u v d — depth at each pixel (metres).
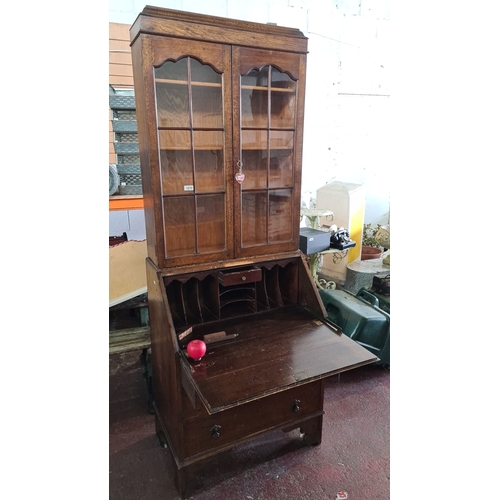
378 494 1.60
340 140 3.51
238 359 1.43
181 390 1.46
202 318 1.70
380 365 2.47
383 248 3.57
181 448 1.51
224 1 2.79
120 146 2.23
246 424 1.61
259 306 1.85
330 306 2.59
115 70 2.43
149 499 1.58
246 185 1.68
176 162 1.53
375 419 2.03
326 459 1.77
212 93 1.52
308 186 3.51
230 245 1.65
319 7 3.10
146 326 2.29
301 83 1.63
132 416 2.08
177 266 1.57
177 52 1.36
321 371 1.36
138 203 2.35
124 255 2.31
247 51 1.47
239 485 1.64
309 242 2.41
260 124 1.67
